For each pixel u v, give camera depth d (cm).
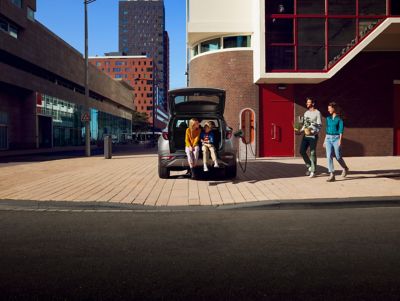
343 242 409
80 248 393
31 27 3909
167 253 375
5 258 362
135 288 289
